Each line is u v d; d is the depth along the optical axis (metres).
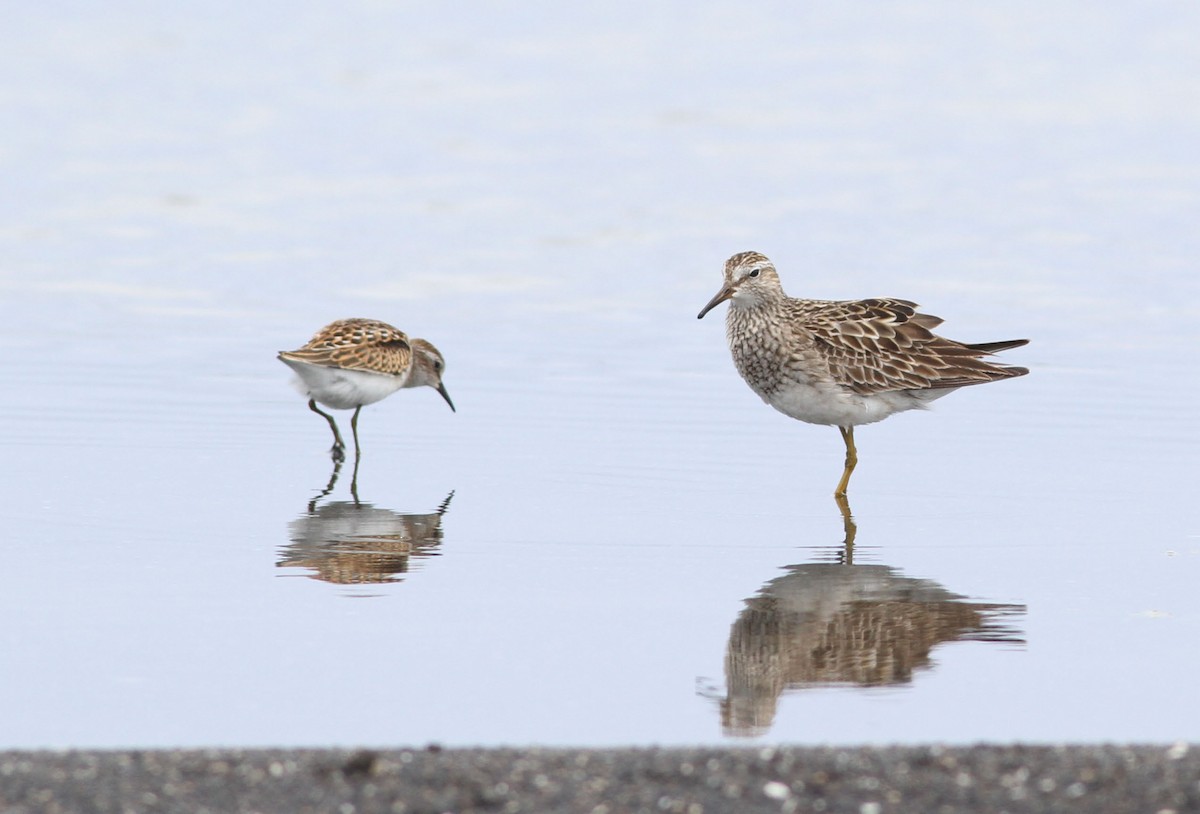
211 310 23.75
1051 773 9.00
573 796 8.68
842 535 14.13
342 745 9.64
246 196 31.55
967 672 10.90
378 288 25.27
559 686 10.61
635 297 24.88
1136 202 31.16
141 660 11.00
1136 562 13.34
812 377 15.84
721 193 31.98
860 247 27.81
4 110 38.34
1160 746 9.47
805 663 11.05
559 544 13.83
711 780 8.88
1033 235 28.72
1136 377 20.17
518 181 33.00
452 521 14.52
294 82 42.16
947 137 37.12
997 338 22.28
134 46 45.62
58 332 22.28
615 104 40.34
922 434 17.83
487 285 25.52
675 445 17.34
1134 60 45.75
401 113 39.06
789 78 43.53
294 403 19.14
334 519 14.52
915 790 8.80
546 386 19.94
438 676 10.77
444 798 8.64
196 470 16.20
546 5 52.41
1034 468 16.39
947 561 13.40
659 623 11.86
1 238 28.08
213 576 12.84
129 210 30.25
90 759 9.08
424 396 19.56
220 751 9.24
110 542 13.70
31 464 16.23
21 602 12.12
